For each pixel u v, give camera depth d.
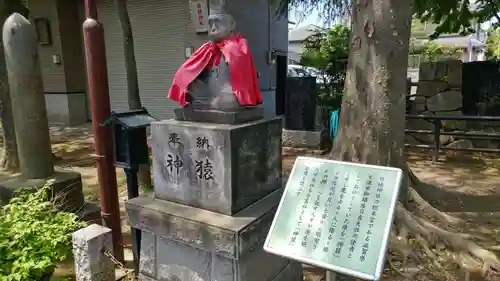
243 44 2.70
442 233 3.70
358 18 3.81
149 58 11.01
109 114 3.24
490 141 8.27
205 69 2.83
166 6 10.36
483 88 8.41
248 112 2.80
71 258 3.61
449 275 3.36
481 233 4.21
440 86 8.85
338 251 1.93
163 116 11.17
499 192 5.62
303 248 2.03
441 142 8.64
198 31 9.61
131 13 10.93
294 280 3.22
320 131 8.36
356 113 3.92
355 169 2.17
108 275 2.79
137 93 5.40
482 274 3.41
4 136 5.72
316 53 9.11
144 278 3.00
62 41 11.95
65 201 3.90
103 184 3.32
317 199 2.16
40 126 3.96
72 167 7.18
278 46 12.23
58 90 12.34
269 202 2.86
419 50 14.33
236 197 2.60
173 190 2.86
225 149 2.51
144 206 2.81
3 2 5.56
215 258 2.58
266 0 10.95
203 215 2.60
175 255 2.79
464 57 19.36
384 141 3.83
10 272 2.49
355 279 3.22
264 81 11.42
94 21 3.08
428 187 5.31
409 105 9.12
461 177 6.49
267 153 2.95
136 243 3.20
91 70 3.12
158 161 2.91
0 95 5.54
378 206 2.00
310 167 2.31
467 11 7.36
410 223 3.74
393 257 3.62
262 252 2.71
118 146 3.21
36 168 3.99
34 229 2.76
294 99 8.51
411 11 3.69
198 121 2.83
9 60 3.77
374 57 3.73
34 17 11.88
